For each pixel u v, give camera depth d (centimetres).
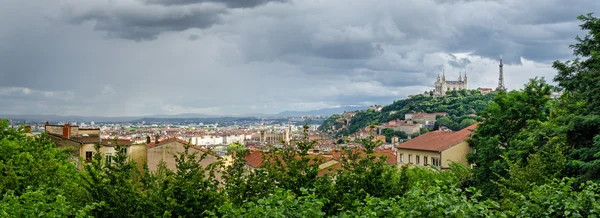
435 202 1402
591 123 3058
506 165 3934
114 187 1844
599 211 1541
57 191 1739
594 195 1641
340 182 2094
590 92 3297
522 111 4678
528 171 2791
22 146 3338
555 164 2845
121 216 1825
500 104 4819
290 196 1437
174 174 1936
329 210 1952
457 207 1391
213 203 1869
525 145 3566
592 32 3753
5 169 2317
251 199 1917
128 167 1997
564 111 3725
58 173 2588
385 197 2066
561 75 3891
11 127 3912
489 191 4153
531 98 4750
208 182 1950
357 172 2125
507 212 1579
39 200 1587
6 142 3197
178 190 1861
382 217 1503
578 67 3812
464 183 4512
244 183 2045
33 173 2305
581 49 3847
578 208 1603
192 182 1877
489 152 4431
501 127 4722
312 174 2084
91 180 1898
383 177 2153
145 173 2027
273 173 2084
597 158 2816
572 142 3216
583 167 2752
